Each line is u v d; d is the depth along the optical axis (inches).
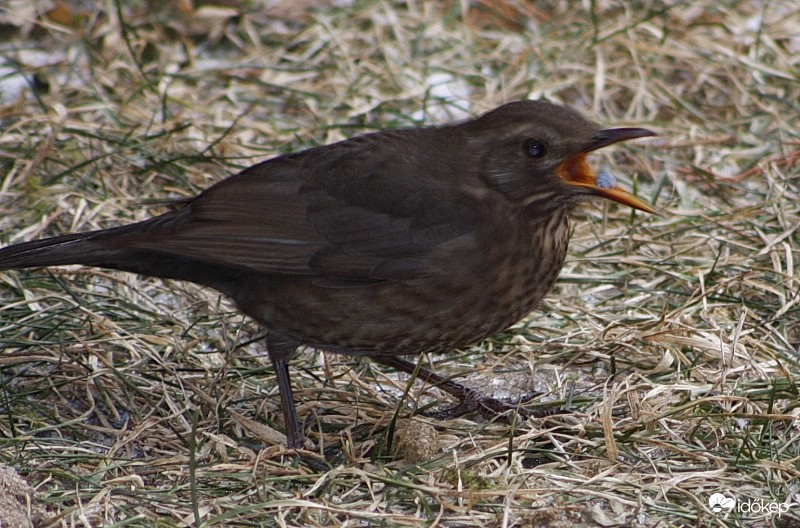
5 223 505.0
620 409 404.5
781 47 639.1
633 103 601.6
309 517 343.6
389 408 412.8
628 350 436.8
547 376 434.3
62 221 510.6
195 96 596.1
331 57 627.8
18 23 642.2
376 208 383.6
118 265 397.1
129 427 405.1
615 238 502.9
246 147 556.4
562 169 388.5
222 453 378.9
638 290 473.7
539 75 615.2
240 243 383.6
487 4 673.6
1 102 588.1
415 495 353.4
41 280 471.5
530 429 389.7
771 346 434.9
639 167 563.2
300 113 600.1
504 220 382.9
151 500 349.4
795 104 594.9
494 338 451.5
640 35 641.6
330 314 387.5
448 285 379.9
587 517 343.6
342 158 393.4
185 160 542.0
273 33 655.8
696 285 476.1
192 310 469.1
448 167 389.1
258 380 432.1
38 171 535.2
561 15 670.5
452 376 426.3
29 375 424.8
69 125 558.3
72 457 370.9
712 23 641.6
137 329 447.8
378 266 380.2
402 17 660.7
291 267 383.6
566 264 490.3
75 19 645.9
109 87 600.4
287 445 390.9
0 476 337.4
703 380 412.5
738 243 492.7
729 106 605.6
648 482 360.5
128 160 537.6
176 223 387.2
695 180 551.8
